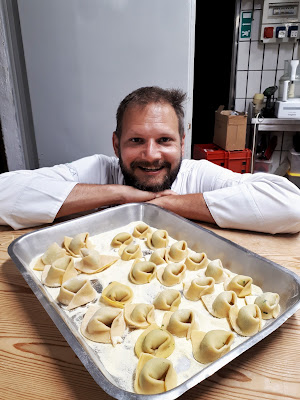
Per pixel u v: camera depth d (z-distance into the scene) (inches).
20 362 21.6
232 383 19.7
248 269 30.1
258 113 91.2
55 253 33.6
